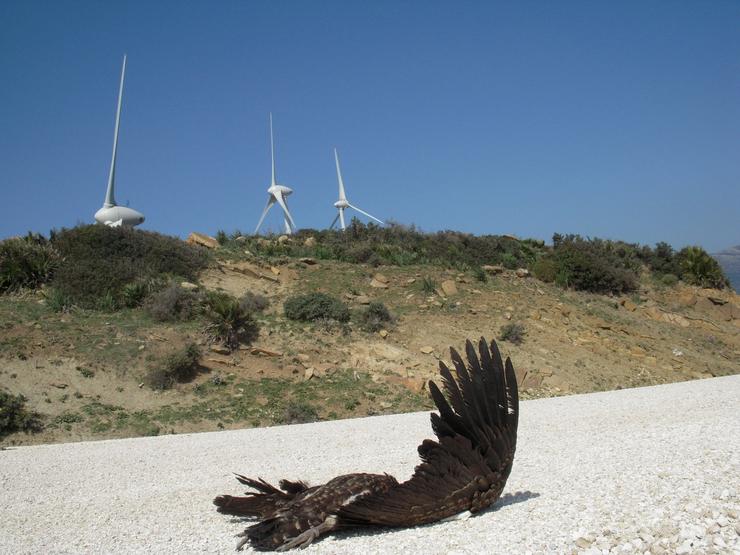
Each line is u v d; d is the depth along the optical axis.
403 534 6.09
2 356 23.30
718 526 5.14
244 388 24.12
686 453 8.58
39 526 8.30
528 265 41.75
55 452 15.72
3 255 29.70
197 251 33.94
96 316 27.44
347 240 42.19
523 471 9.41
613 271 41.06
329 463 11.97
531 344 30.58
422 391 25.16
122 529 7.76
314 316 29.52
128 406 22.39
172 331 26.66
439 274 36.34
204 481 10.99
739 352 36.28
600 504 6.23
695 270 45.16
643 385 29.05
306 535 6.03
